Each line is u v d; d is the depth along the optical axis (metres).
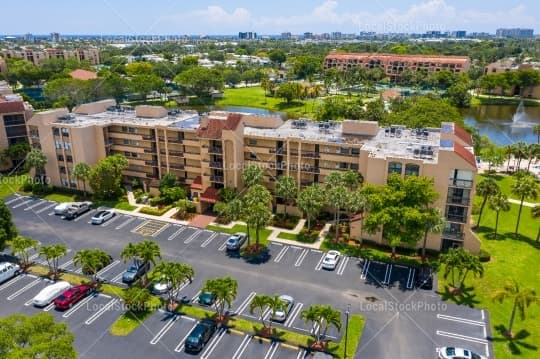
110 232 77.88
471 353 46.53
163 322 53.34
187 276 54.50
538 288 60.00
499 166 116.69
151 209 86.25
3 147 107.56
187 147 91.25
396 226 63.34
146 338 50.50
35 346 34.47
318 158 81.00
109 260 61.16
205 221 82.25
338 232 75.75
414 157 70.06
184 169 93.06
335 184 73.31
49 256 60.56
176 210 86.81
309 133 86.31
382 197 64.88
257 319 53.88
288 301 56.09
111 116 103.50
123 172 99.56
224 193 83.38
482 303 56.69
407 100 163.50
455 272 63.59
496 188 75.31
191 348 48.06
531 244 73.00
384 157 70.88
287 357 47.50
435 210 63.91
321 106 167.62
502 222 82.06
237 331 51.69
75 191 95.75
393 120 118.94
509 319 53.47
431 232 66.81
